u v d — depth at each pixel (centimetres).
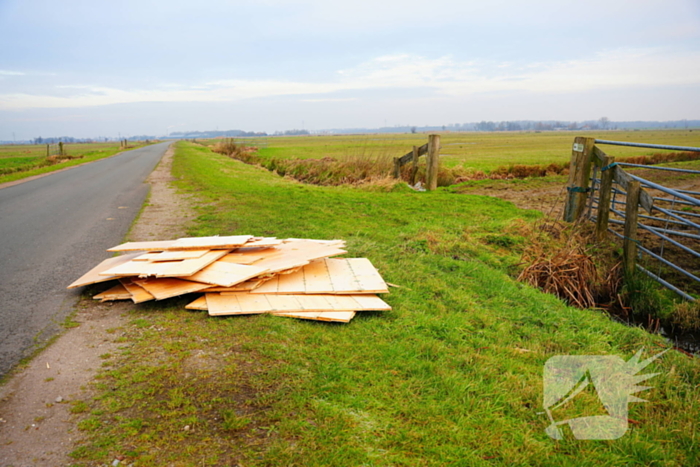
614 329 450
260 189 1395
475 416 273
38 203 1153
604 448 251
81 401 277
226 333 373
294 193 1295
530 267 630
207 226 811
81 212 998
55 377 304
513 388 307
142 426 254
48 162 3152
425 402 285
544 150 5062
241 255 516
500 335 407
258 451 237
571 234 753
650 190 1333
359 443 244
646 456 245
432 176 1395
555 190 1468
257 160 3028
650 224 902
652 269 671
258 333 372
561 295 611
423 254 667
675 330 535
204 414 267
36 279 520
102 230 793
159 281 455
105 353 338
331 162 1808
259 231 772
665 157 2350
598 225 782
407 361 337
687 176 1700
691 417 280
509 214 1005
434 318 428
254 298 434
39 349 345
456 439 251
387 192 1370
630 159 2314
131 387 292
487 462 234
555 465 234
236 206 1038
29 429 249
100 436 245
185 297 455
